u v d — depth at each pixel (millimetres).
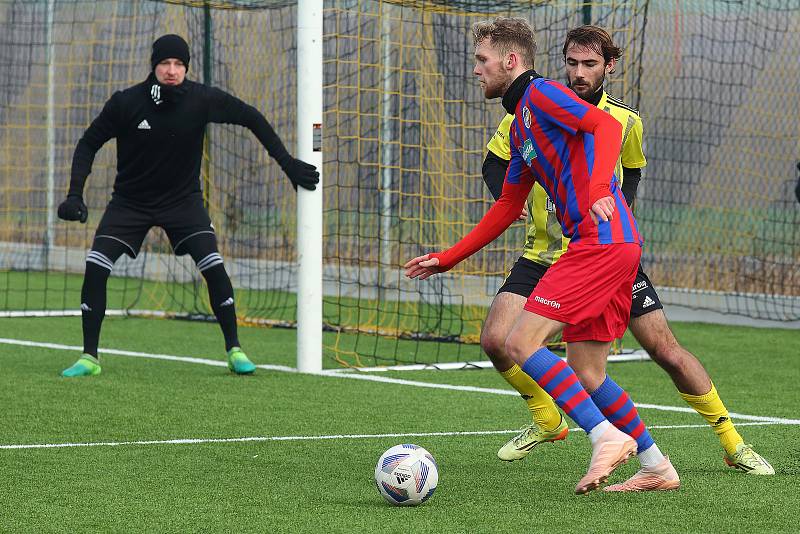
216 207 38688
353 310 34531
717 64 37812
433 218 32406
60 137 46688
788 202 35562
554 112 12727
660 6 37062
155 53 22000
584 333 13672
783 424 18328
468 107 30141
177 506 12773
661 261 36594
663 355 14609
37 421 17875
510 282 15586
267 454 15672
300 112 23000
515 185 14070
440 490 13711
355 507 12781
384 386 21844
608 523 12125
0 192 48219
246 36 36188
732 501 13141
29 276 44875
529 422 18328
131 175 22703
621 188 15477
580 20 28141
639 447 13664
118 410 18906
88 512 12492
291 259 38750
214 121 22609
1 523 12047
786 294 34625
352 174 38156
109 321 32531
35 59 46844
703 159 38594
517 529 11867
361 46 30906
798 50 36000
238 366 22891
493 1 28234
